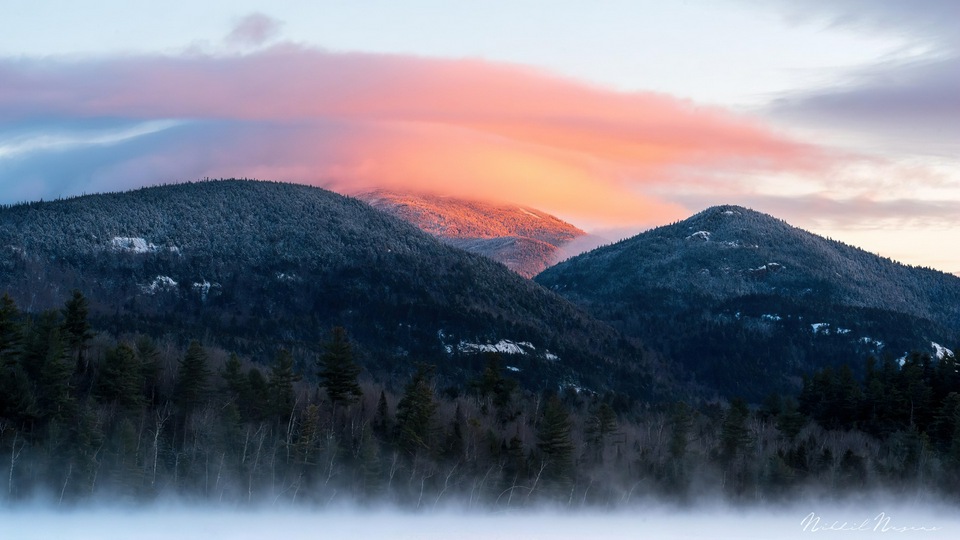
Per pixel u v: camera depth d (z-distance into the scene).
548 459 119.44
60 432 107.56
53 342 116.81
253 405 127.56
